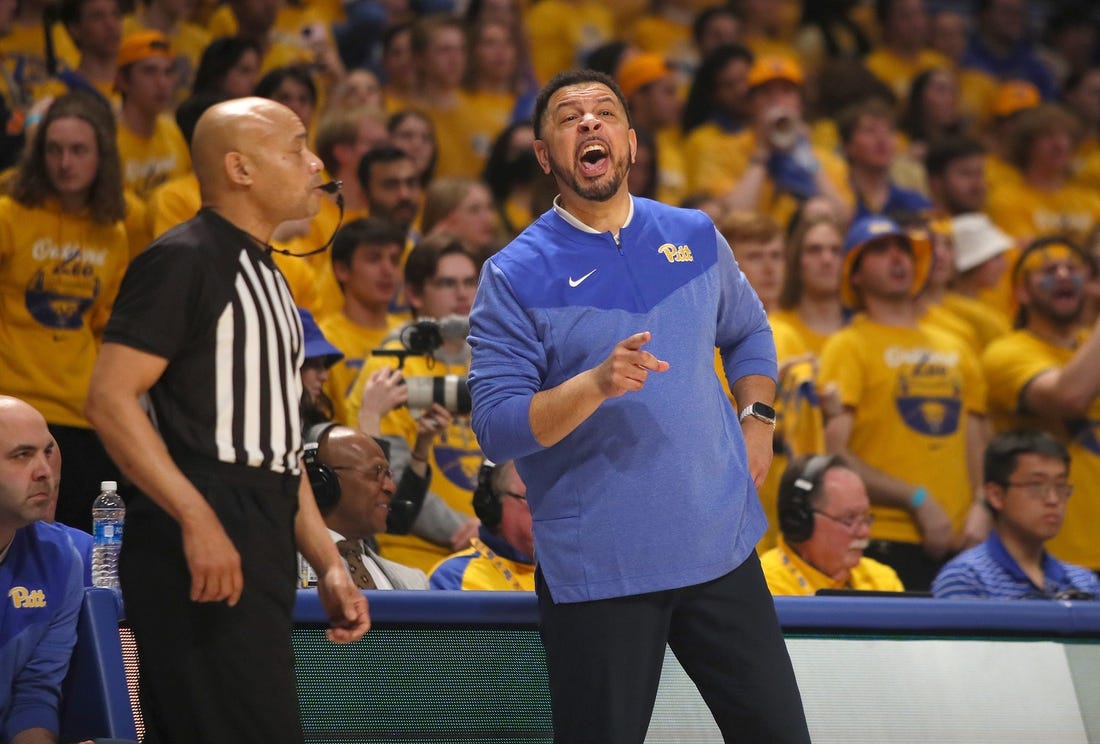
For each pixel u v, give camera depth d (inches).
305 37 1011.9
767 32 1284.4
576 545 374.3
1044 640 469.1
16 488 386.9
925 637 460.4
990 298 961.5
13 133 785.6
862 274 782.5
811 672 448.5
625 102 407.8
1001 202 1111.0
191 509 330.0
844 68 1176.8
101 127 653.9
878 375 761.0
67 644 401.4
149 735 352.8
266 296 355.3
